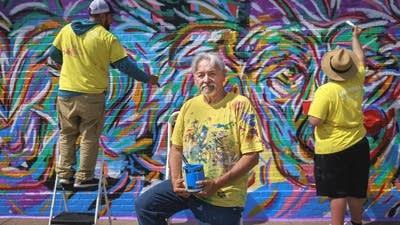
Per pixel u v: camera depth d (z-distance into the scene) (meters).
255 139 3.71
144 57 5.70
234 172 3.67
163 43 5.68
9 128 5.76
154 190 3.97
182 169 3.87
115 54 4.81
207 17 5.65
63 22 5.68
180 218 5.73
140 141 5.73
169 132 5.16
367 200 5.68
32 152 5.76
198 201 3.84
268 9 5.63
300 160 5.68
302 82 5.64
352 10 5.61
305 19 5.62
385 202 5.68
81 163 4.87
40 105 5.75
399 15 5.61
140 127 5.73
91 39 4.77
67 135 4.98
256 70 5.65
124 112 5.74
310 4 5.62
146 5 5.67
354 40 5.06
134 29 5.69
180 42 5.67
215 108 3.84
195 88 5.68
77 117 4.94
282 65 5.65
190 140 3.84
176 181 3.82
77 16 5.67
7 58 5.74
